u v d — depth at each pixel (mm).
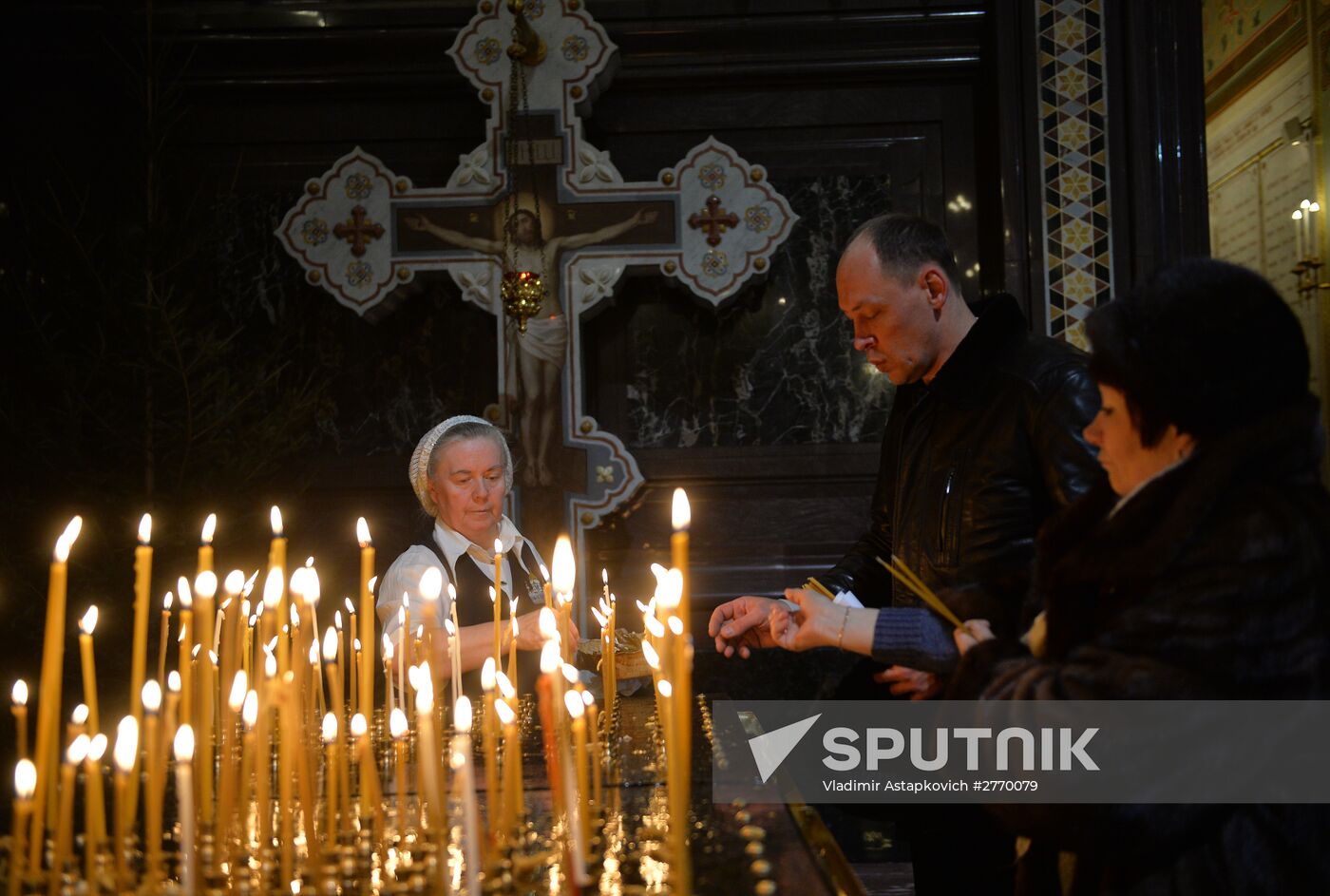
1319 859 1328
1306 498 1361
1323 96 7398
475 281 4328
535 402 4273
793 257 4711
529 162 4320
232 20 4574
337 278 4344
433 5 4578
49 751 1281
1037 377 2305
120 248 4000
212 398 4094
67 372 3855
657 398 4711
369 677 1687
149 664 3768
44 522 3855
